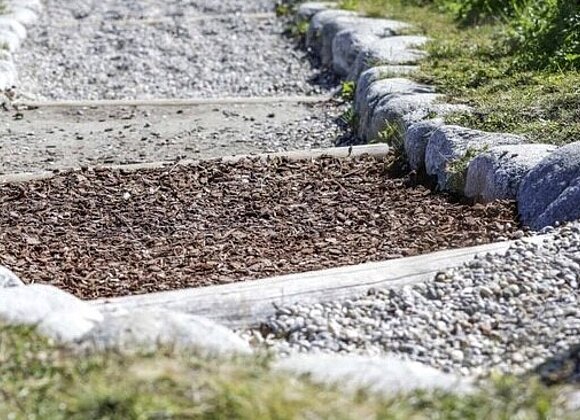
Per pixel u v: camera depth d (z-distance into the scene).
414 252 8.45
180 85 15.65
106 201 10.14
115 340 6.09
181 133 12.79
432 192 10.20
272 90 15.30
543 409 5.48
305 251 8.73
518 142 10.12
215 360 5.79
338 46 15.52
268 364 5.84
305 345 6.93
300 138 12.66
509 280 7.50
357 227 9.31
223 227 9.45
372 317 7.21
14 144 12.34
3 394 5.63
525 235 8.55
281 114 13.61
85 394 5.43
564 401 5.68
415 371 5.91
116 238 9.27
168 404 5.27
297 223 9.48
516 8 14.72
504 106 11.07
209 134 12.76
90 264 8.69
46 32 18.47
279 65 16.45
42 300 6.74
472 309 7.22
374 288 7.48
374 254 8.50
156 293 7.39
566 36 12.81
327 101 14.12
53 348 6.10
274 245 8.94
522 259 7.78
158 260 8.70
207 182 10.56
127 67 16.48
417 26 15.72
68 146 12.27
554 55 12.66
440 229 9.03
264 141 12.54
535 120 10.69
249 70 16.28
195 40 17.89
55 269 8.59
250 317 7.20
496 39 14.22
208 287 7.46
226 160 11.13
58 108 13.92
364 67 14.10
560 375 6.23
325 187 10.41
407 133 11.00
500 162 9.53
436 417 5.36
